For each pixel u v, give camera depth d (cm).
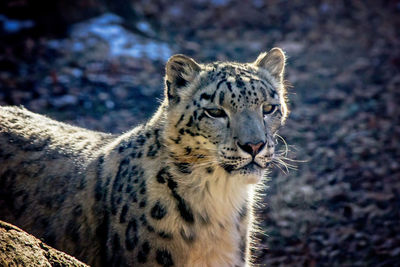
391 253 1184
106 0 2222
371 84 2008
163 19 2503
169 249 699
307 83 2019
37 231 767
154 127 736
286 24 2561
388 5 2755
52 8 2078
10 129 827
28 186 785
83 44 2030
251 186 777
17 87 1738
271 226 1292
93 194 744
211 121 715
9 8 2036
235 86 720
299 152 1589
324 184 1448
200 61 2120
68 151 804
